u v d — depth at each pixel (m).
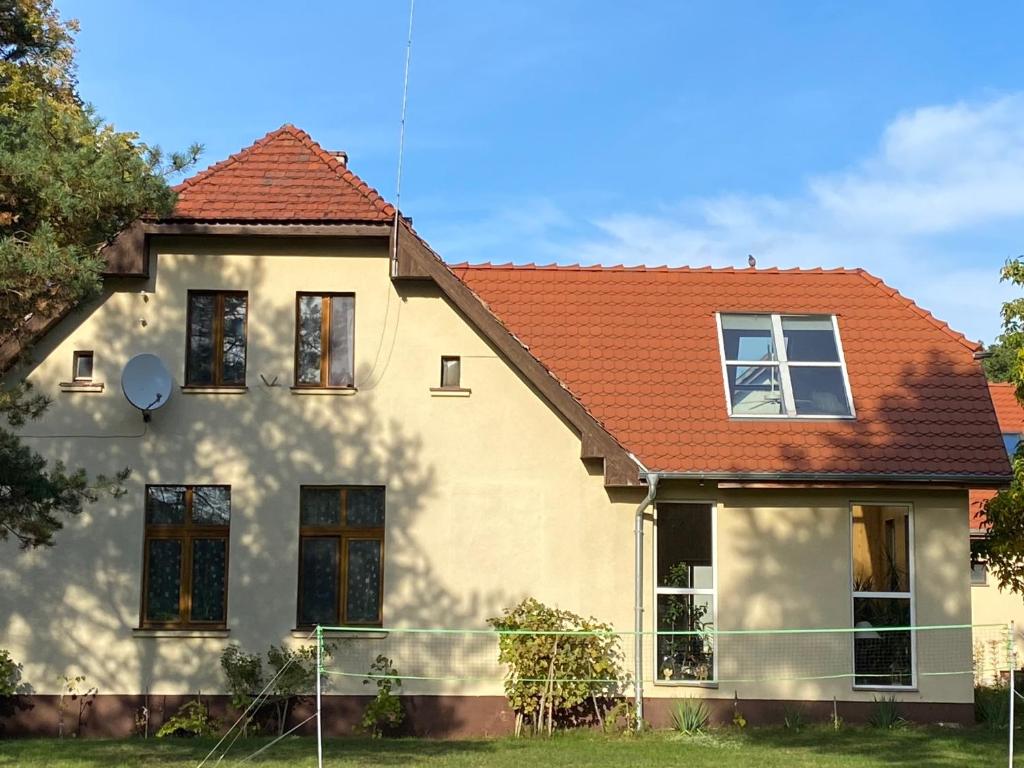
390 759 15.78
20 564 19.23
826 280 23.59
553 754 16.30
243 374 19.86
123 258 19.52
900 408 21.00
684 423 20.55
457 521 19.58
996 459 20.16
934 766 15.30
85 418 19.58
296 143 21.11
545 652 18.70
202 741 17.67
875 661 19.86
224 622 19.30
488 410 19.78
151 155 17.39
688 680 19.66
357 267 19.95
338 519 19.64
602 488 19.72
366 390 19.77
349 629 18.72
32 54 29.23
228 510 19.59
